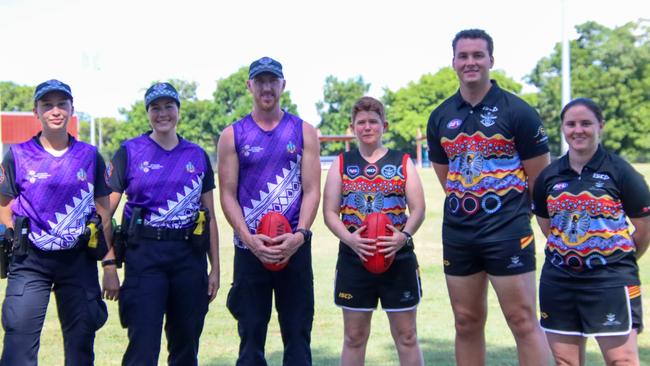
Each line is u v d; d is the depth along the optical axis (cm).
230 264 1189
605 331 442
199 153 514
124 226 495
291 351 502
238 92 6594
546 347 491
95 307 487
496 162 480
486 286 508
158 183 491
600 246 441
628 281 441
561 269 456
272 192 498
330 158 5481
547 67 6569
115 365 611
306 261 504
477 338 511
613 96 5897
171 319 503
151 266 485
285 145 500
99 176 499
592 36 6244
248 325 497
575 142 447
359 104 520
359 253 497
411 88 7525
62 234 471
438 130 508
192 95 7138
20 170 473
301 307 502
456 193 493
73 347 482
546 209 476
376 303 523
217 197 2375
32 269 471
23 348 461
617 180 443
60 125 478
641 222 449
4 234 470
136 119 6569
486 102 483
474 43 479
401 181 516
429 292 921
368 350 652
